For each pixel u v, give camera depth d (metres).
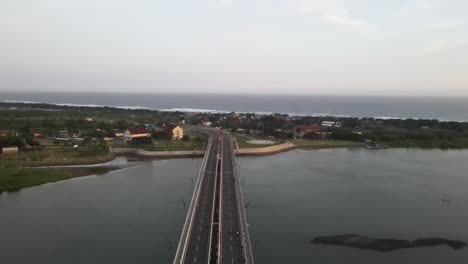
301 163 166.75
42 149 172.50
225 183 113.12
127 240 79.69
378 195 116.62
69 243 78.12
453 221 95.25
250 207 102.69
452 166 163.50
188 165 158.00
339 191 120.31
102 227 86.81
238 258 64.50
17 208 100.00
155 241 79.31
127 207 100.88
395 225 91.69
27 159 151.50
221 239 72.25
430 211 102.62
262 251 76.38
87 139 197.62
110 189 118.94
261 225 89.94
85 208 100.12
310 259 73.50
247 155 184.62
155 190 117.69
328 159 178.12
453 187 127.44
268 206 103.69
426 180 136.75
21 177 128.50
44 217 93.19
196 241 71.19
